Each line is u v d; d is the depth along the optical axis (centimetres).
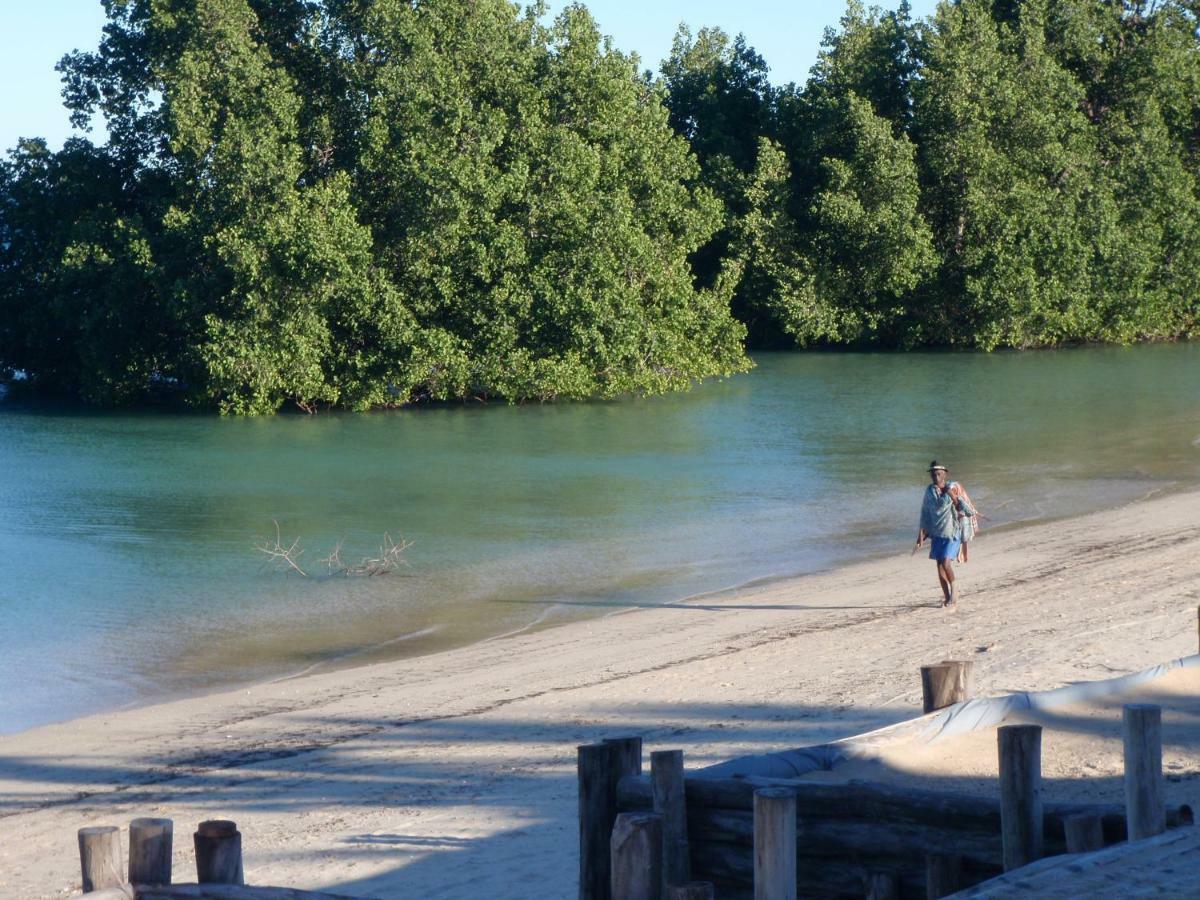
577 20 6931
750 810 949
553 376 6544
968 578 2816
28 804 1617
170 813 1544
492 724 1852
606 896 976
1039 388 7256
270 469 4791
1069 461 4703
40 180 7450
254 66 6481
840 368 8600
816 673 2019
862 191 9406
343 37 6925
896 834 929
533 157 6712
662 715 1828
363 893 1198
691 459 4903
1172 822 921
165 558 3306
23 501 4144
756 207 9481
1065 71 9744
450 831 1373
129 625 2658
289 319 6228
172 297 6297
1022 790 880
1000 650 2061
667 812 946
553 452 5131
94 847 841
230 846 856
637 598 2820
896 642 2214
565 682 2089
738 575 3027
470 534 3575
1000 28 9894
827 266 9544
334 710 2006
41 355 7381
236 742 1855
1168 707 1548
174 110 6394
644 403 6825
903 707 1759
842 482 4353
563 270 6688
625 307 6681
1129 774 898
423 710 1969
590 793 975
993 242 9406
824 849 947
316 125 6694
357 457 5059
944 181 9544
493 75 6762
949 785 1245
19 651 2462
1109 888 797
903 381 7738
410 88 6481
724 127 10412
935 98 9381
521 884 1183
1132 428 5569
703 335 7381
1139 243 9662
